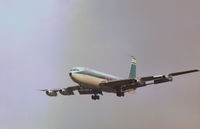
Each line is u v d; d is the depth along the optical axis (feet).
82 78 637.30
